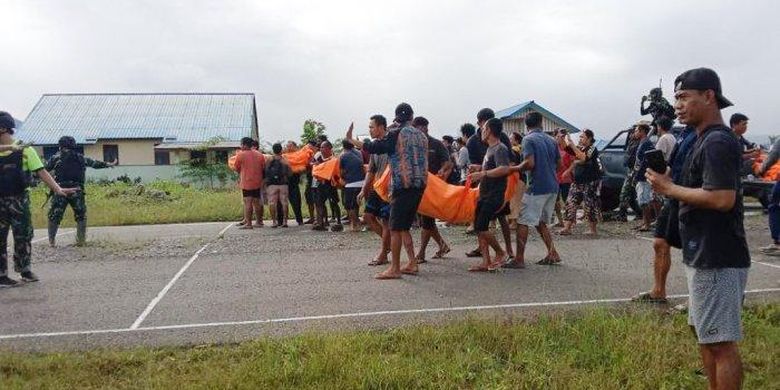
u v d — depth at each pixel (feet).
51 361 14.98
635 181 36.45
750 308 18.42
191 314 19.79
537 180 25.08
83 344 16.74
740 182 10.52
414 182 23.61
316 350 14.98
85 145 119.44
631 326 16.33
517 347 15.19
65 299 22.26
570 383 13.23
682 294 20.74
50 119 126.21
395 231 24.12
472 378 13.71
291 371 13.83
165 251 33.01
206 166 104.22
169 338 17.15
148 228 46.16
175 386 13.34
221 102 138.31
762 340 15.67
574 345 15.35
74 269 28.30
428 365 14.21
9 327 18.61
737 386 10.52
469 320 16.97
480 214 24.75
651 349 14.74
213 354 15.53
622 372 13.75
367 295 21.59
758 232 35.29
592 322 16.49
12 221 24.76
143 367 14.80
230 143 118.42
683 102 10.86
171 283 24.75
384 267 26.78
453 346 15.34
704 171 10.38
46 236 41.68
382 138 23.97
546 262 26.45
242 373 13.79
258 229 42.68
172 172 107.96
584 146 34.83
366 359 14.43
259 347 15.74
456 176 38.75
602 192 43.80
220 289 23.39
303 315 19.19
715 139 10.32
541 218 26.04
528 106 82.38
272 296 21.93
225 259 30.17
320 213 40.37
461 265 26.78
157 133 124.06
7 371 14.47
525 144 24.81
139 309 20.61
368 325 17.81
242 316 19.35
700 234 10.59
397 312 19.21
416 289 22.31
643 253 29.14
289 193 44.37
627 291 21.49
